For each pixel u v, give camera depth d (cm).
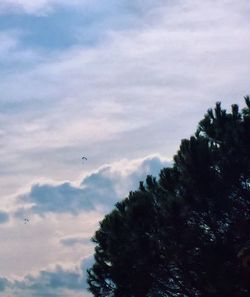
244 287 2973
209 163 3069
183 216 3048
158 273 3225
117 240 3225
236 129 3116
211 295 3061
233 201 3117
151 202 3222
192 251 3081
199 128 3303
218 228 3138
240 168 3055
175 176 3250
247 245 2898
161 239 3136
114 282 3300
